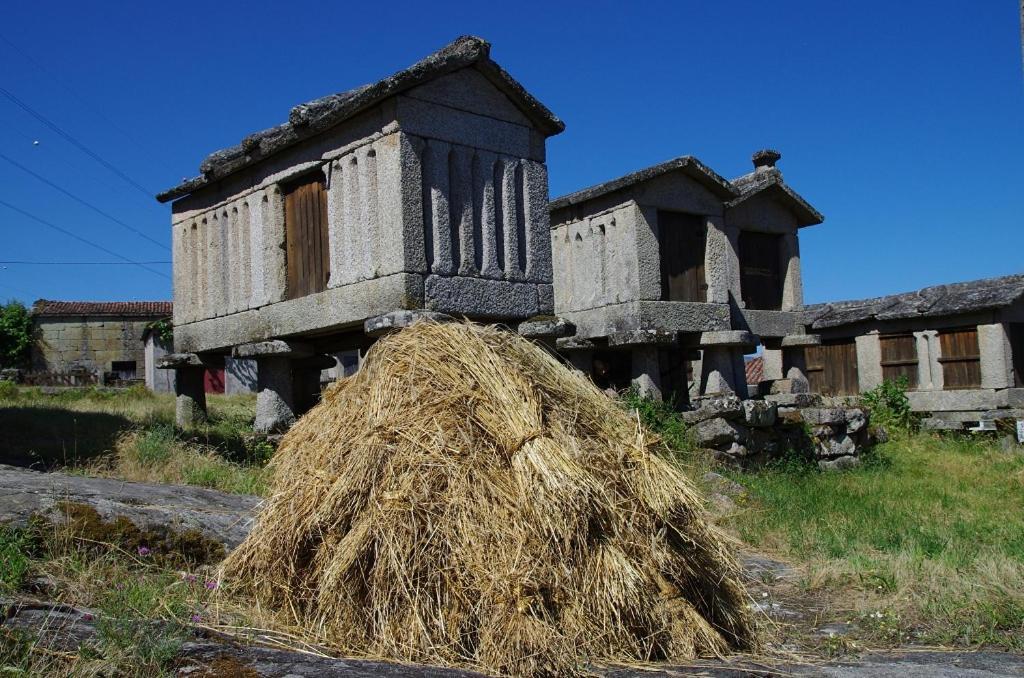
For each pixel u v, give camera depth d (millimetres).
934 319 15695
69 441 7664
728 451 10203
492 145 7855
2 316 30859
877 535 6918
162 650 2865
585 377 4250
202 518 4926
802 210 12922
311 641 3410
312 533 3754
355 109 7379
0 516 4211
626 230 10938
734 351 11688
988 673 3680
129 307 32688
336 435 3949
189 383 10273
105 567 4074
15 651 2766
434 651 3254
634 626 3416
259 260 8727
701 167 11219
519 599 3176
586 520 3396
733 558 3975
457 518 3396
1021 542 6621
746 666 3496
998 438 14039
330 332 8289
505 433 3561
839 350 17328
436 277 7305
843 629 4637
